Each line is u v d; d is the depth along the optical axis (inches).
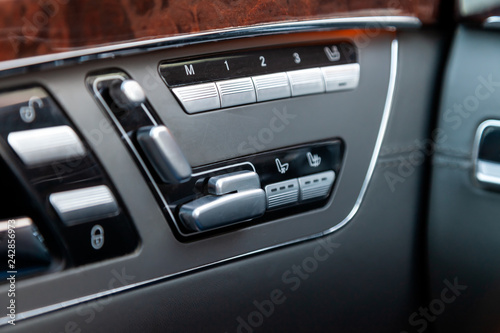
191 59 26.3
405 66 33.6
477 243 36.2
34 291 23.3
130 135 24.8
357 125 32.0
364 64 31.8
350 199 32.6
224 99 27.0
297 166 29.9
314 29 29.0
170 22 24.7
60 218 23.3
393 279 35.9
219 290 28.6
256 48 28.1
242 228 28.7
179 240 26.7
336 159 31.5
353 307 34.5
